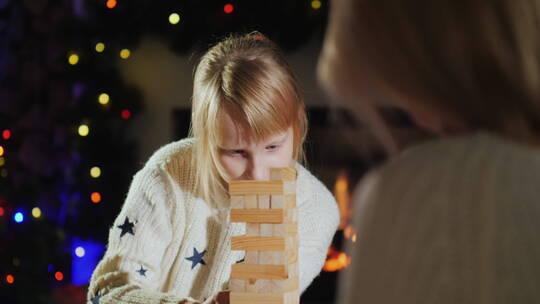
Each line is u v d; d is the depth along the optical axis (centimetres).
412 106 57
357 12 57
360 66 58
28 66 393
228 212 145
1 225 365
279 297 104
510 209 53
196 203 144
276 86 129
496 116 55
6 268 358
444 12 54
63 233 365
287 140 132
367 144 63
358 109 59
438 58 54
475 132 56
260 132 127
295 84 136
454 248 53
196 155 143
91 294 137
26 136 390
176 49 368
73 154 376
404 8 55
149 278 139
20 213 359
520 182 53
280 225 104
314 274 150
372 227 57
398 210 56
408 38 55
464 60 54
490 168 54
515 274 51
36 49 393
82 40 380
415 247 54
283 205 104
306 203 150
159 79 385
